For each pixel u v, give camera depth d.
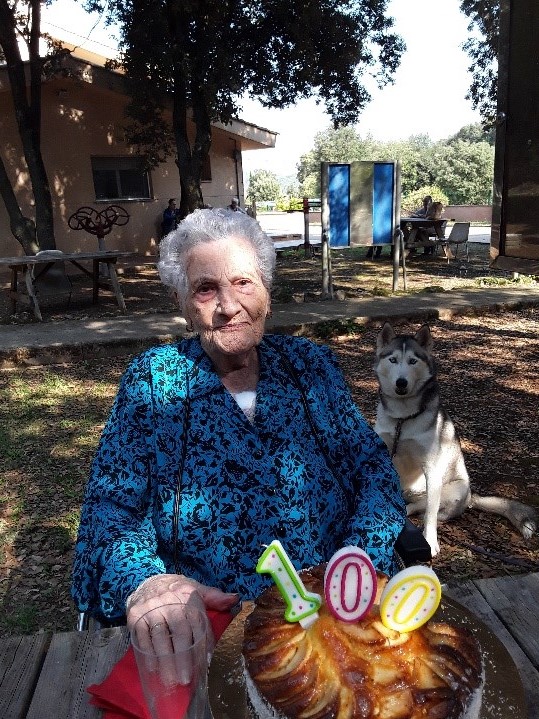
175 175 17.09
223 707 1.06
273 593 1.23
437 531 3.51
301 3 11.41
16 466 4.51
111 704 1.25
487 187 48.84
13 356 7.25
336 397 1.80
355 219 9.88
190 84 11.67
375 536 1.60
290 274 13.64
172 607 1.22
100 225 12.61
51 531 3.62
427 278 12.19
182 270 1.67
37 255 9.36
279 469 1.62
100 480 1.60
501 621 1.54
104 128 15.73
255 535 1.57
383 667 0.97
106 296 11.59
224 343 1.62
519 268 4.25
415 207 28.52
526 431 4.86
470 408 5.41
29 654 1.51
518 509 3.45
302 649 1.02
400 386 3.08
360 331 8.20
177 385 1.66
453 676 0.98
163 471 1.60
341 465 1.76
